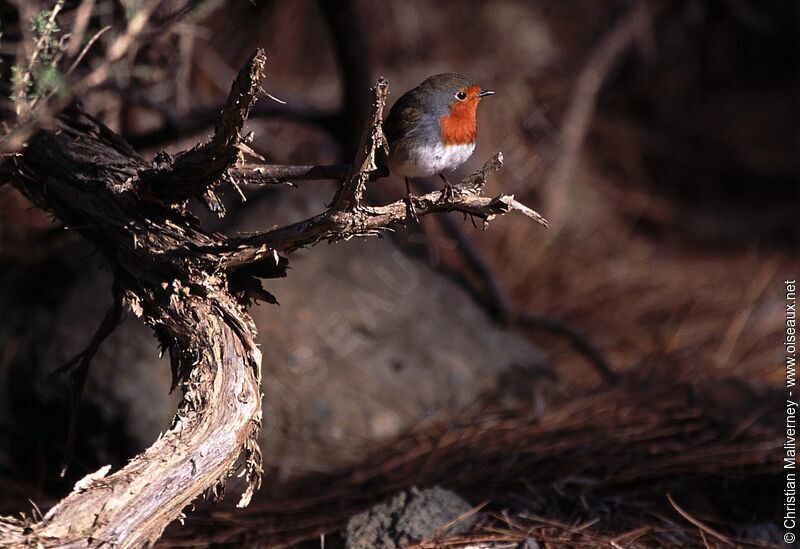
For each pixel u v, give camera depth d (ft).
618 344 42.75
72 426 22.16
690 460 27.14
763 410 30.58
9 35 25.14
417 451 30.63
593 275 48.42
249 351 18.67
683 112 61.87
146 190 19.60
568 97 55.83
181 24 27.45
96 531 15.17
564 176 52.39
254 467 18.24
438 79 23.70
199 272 18.84
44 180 20.77
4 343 32.37
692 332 43.14
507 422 32.01
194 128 33.78
